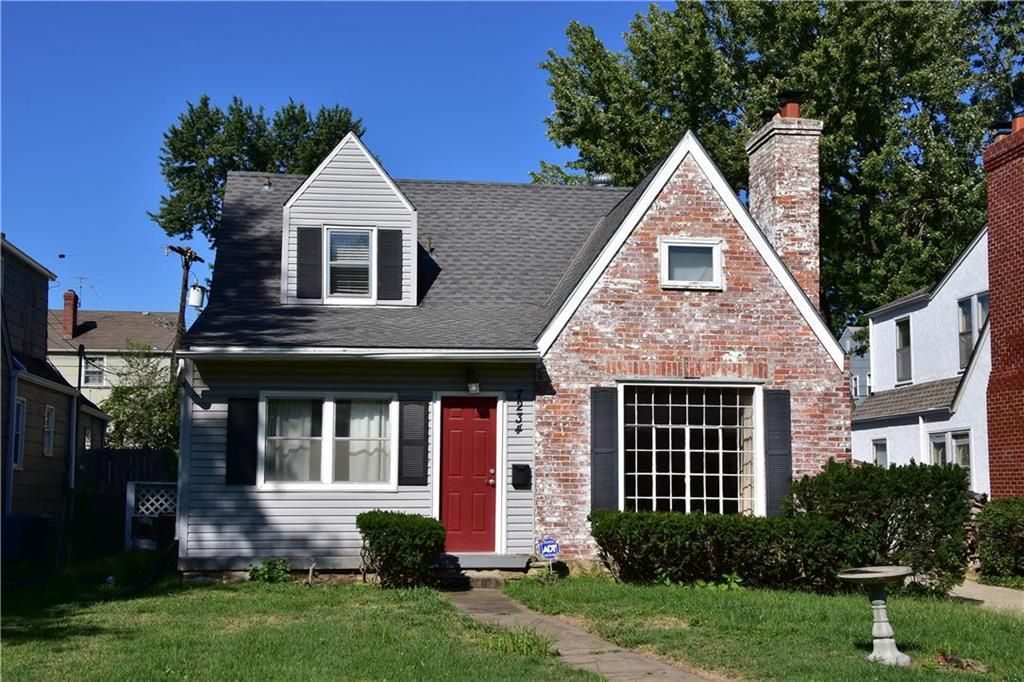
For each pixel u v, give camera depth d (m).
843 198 32.19
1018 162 21.27
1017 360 21.28
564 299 16.14
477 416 15.99
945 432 24.84
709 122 32.69
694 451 16.31
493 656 9.55
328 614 11.98
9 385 20.75
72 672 8.91
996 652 10.05
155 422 36.88
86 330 48.44
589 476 15.93
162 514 20.55
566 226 19.67
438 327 16.27
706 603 12.53
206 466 15.33
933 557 14.37
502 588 14.70
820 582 14.52
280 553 15.31
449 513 15.73
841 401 16.58
